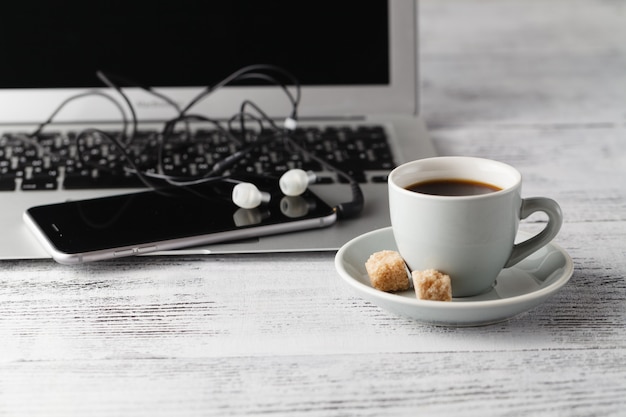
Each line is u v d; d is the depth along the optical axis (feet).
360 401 2.06
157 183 2.80
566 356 2.16
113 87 3.12
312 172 2.68
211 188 2.75
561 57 4.26
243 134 3.02
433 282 2.20
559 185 2.90
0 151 3.00
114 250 2.41
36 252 2.46
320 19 3.27
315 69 3.29
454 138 3.27
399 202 2.26
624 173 2.97
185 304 2.34
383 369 2.13
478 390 2.08
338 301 2.34
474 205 2.20
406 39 3.29
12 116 3.24
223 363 2.16
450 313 2.15
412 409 2.03
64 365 2.16
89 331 2.25
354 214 2.59
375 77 3.31
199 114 3.27
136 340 2.23
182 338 2.23
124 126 3.14
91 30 3.24
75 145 3.07
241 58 3.28
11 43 3.22
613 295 2.35
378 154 2.98
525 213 2.30
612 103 3.58
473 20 5.15
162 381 2.11
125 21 3.25
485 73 4.03
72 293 2.38
